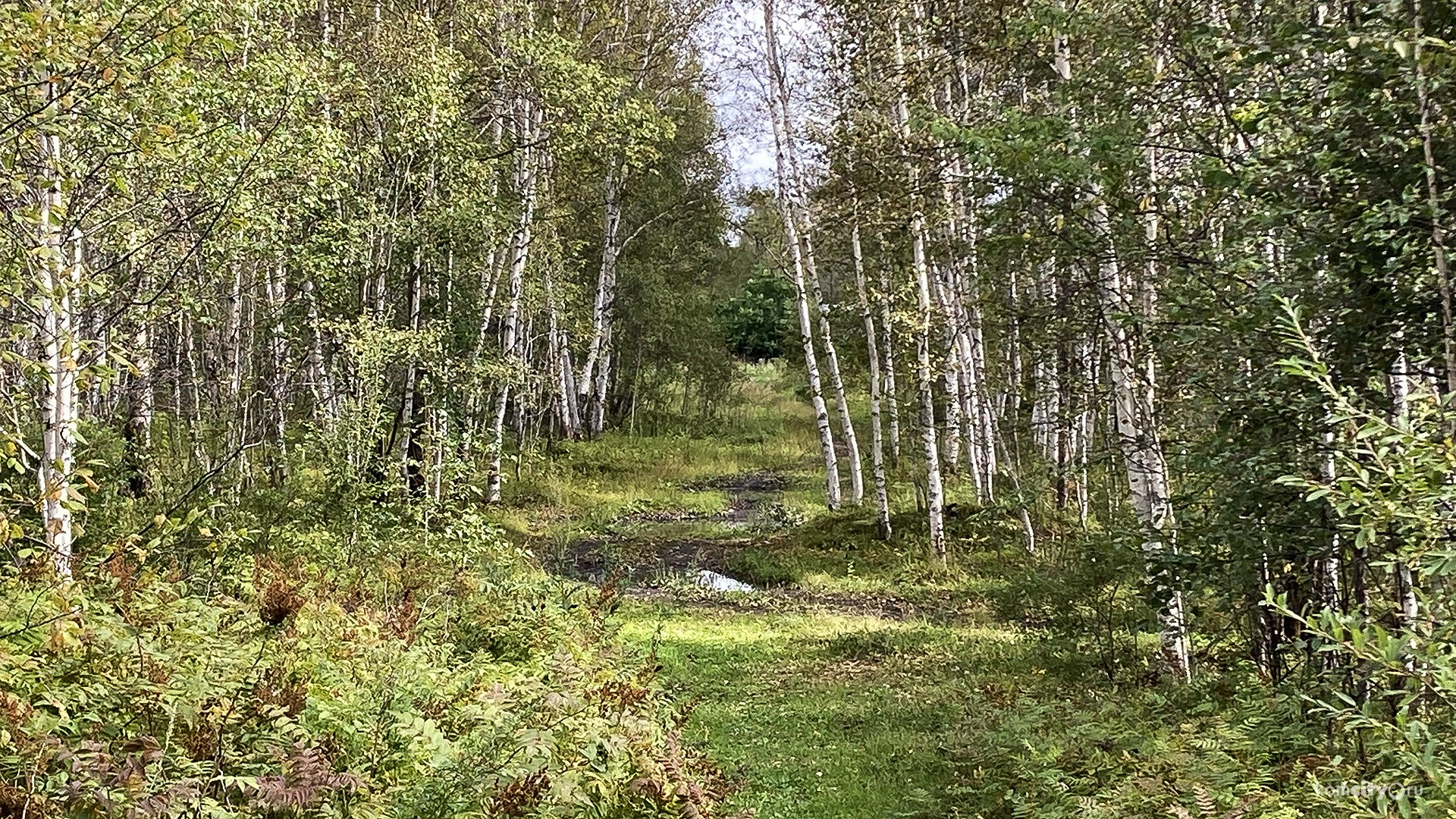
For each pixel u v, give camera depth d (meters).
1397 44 3.91
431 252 14.95
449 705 4.85
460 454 14.12
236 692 4.20
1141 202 6.68
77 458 8.41
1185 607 7.36
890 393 23.33
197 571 7.17
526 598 8.29
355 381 13.30
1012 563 15.06
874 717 8.79
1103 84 7.07
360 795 3.79
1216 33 6.02
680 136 27.88
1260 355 5.77
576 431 31.97
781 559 17.89
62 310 6.37
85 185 6.88
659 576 17.17
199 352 15.94
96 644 4.04
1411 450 3.08
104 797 2.98
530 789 4.06
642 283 32.12
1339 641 3.04
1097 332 8.94
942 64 10.03
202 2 6.64
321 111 11.88
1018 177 6.94
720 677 10.55
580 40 18.48
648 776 4.73
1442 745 3.23
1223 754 4.69
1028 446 17.73
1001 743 6.55
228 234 9.50
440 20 16.97
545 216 20.45
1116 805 4.62
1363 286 5.05
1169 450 8.08
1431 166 4.23
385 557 9.41
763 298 45.94
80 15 5.21
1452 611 3.65
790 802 6.61
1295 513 5.55
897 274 19.19
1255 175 5.72
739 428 38.41
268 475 12.38
